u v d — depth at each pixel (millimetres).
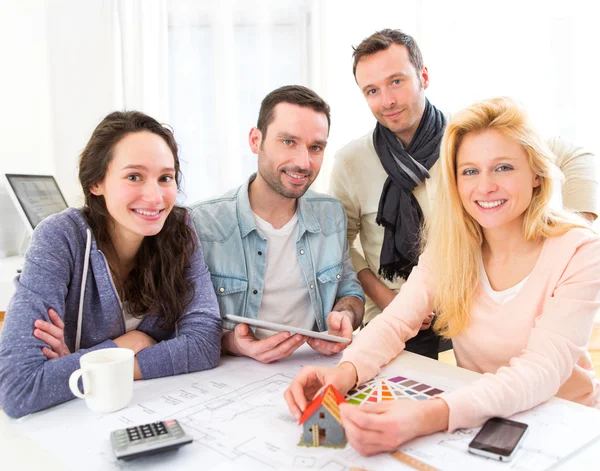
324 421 731
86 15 2656
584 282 933
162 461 692
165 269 1144
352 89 2609
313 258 1430
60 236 1024
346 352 1002
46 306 953
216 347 1086
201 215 1377
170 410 854
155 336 1181
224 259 1349
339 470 668
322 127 1325
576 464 676
